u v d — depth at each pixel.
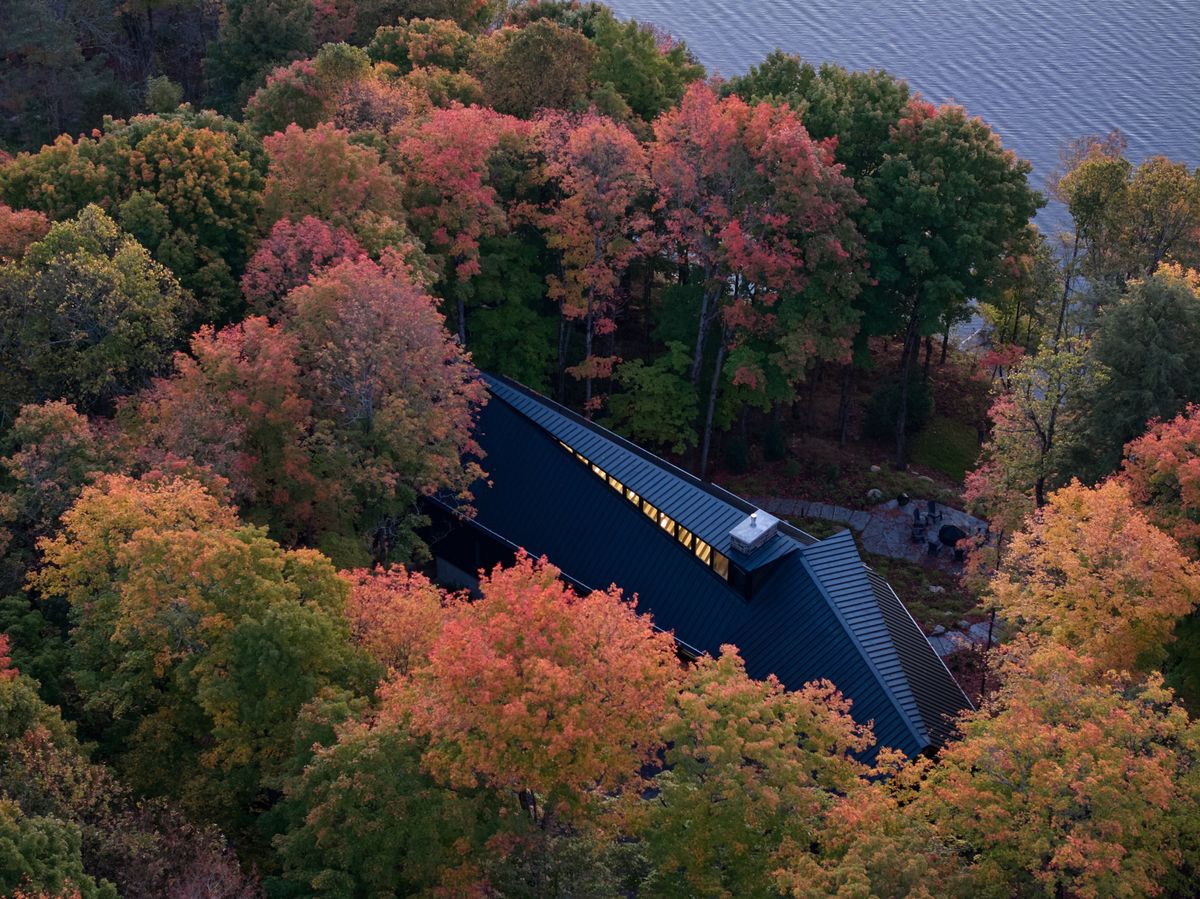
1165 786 33.66
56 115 92.81
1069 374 56.16
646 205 74.12
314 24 98.81
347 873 33.59
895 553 69.12
